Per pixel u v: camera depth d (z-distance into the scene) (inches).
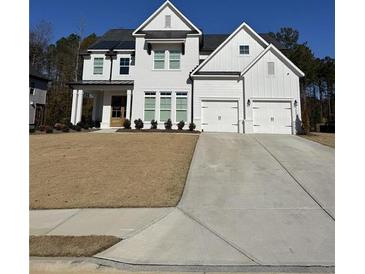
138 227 229.5
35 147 540.7
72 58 1675.7
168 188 327.3
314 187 317.7
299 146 538.6
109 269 167.3
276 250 186.1
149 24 852.6
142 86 816.3
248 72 770.8
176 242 200.2
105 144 553.9
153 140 589.9
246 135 686.5
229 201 285.0
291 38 1798.7
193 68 816.9
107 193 316.2
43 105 1210.0
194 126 759.7
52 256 178.1
